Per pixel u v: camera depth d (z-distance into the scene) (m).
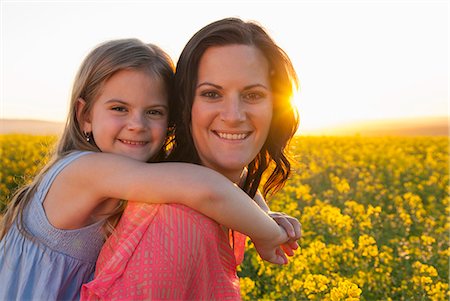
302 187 7.25
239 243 2.45
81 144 2.31
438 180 10.43
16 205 2.32
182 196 1.79
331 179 8.66
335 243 5.48
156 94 2.25
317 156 12.15
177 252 1.74
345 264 4.71
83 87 2.27
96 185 1.97
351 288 3.60
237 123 1.94
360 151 14.23
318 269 4.51
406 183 9.60
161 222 1.78
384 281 4.48
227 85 1.93
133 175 1.88
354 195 8.32
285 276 4.32
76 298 2.20
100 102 2.24
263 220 2.01
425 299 4.21
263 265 4.59
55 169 2.12
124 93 2.21
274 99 2.11
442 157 13.82
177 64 2.07
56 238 2.13
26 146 13.59
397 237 5.67
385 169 11.77
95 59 2.23
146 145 2.27
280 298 4.16
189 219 1.79
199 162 2.15
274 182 2.62
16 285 2.18
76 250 2.16
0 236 2.33
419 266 4.50
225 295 1.90
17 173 10.02
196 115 1.99
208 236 1.82
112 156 2.00
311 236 5.66
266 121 2.01
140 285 1.73
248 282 4.20
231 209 1.86
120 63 2.19
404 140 19.08
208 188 1.80
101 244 2.21
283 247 2.41
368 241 4.80
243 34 1.95
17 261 2.18
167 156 2.36
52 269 2.13
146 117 2.26
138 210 1.85
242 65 1.93
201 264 1.80
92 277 2.23
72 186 2.05
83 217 2.08
